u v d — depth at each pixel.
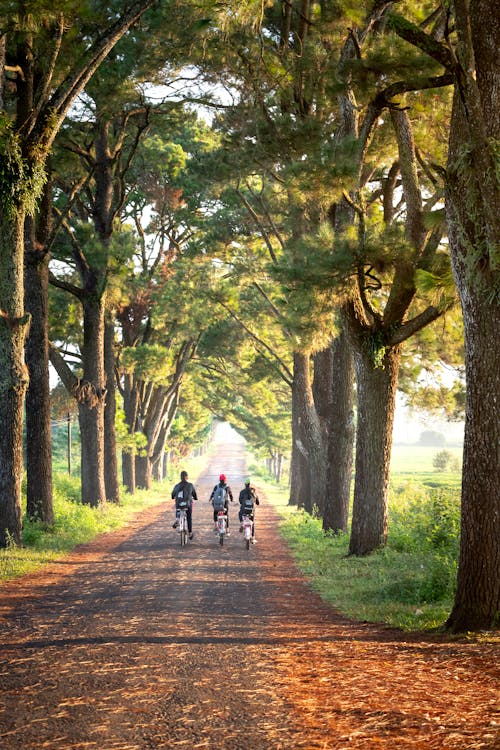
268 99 58.62
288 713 18.25
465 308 29.64
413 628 30.81
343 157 44.25
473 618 28.92
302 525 87.62
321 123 55.03
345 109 54.34
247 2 37.59
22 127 53.94
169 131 92.44
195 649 26.31
